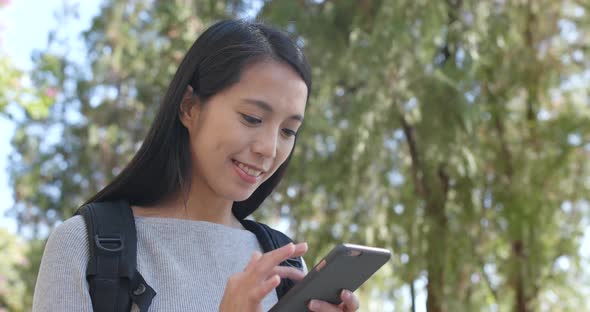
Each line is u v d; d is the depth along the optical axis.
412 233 7.67
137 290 1.83
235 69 1.93
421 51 7.09
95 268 1.82
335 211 7.98
